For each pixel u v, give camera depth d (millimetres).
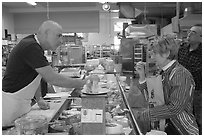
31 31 10547
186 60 3121
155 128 1879
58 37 1960
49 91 2660
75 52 5570
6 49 5660
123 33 7109
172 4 6113
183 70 1743
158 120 1825
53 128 1510
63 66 5129
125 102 2102
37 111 1895
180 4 5258
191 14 4875
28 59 1795
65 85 1815
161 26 7848
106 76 3453
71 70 4184
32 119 1485
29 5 9625
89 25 10375
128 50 7504
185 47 3164
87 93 1264
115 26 12633
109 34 12703
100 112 1226
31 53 1788
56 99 2293
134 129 1508
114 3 7098
